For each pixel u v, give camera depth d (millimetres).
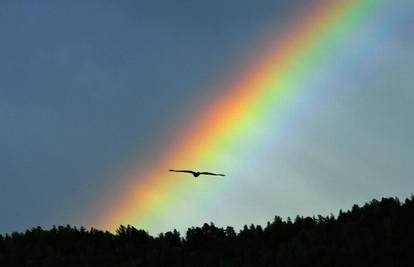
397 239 179250
